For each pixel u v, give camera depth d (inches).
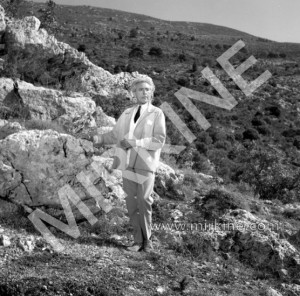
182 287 205.9
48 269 207.5
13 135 267.9
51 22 799.7
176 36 5157.5
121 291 195.2
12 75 458.6
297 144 1700.3
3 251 219.1
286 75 2977.4
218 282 223.8
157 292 199.8
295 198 535.8
